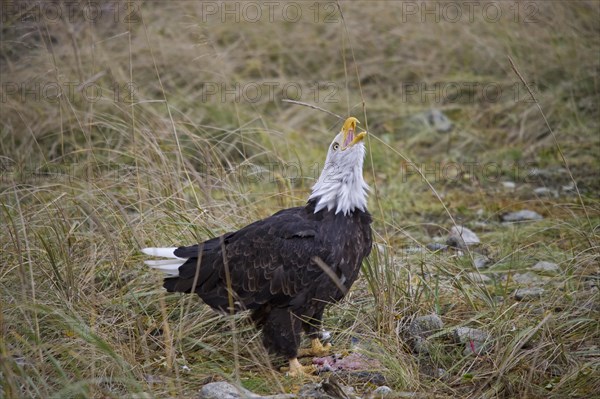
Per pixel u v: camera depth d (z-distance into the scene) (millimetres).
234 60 18578
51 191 11430
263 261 8891
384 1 20344
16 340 8641
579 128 16969
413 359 8867
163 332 9336
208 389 7898
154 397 7758
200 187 11211
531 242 12352
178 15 18109
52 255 9969
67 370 8383
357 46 19594
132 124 12680
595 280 10492
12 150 14453
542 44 18625
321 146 16531
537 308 9891
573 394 8039
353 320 9898
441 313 9906
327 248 8891
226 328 9703
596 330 9156
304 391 8250
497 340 8828
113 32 17281
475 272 10953
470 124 17750
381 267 9961
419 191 15320
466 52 19656
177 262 9320
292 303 8875
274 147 14555
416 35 19812
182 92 16594
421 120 17828
